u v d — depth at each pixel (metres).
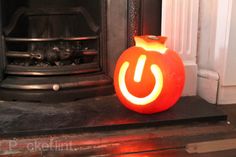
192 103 1.23
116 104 1.20
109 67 1.31
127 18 1.27
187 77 1.31
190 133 1.03
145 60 1.03
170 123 1.06
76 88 1.23
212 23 1.33
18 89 1.20
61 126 0.98
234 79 1.30
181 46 1.29
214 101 1.33
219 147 0.96
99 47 1.28
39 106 1.17
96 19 1.29
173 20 1.26
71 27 1.36
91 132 1.00
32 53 1.24
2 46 1.22
